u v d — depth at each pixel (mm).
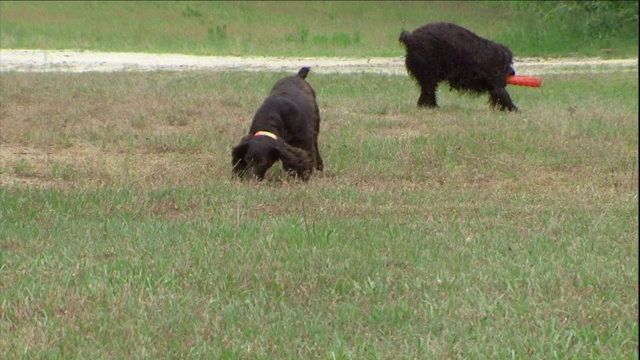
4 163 26875
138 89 40438
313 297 15406
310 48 69188
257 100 38281
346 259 17281
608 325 14234
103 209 21281
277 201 22062
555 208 22094
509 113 36625
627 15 70625
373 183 25328
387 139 30172
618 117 35062
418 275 16578
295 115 24875
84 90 40125
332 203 22094
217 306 14977
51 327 13883
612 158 28562
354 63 61188
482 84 37031
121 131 31297
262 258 17328
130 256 17516
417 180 25922
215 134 30703
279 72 51562
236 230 19203
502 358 12969
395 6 88438
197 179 24969
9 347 13195
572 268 16984
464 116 35594
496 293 15648
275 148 23906
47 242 18375
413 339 13750
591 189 24719
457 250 18062
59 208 21172
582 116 35188
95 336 13672
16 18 75250
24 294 15305
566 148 29578
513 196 23641
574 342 13812
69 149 29328
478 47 36656
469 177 26422
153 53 64938
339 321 14414
